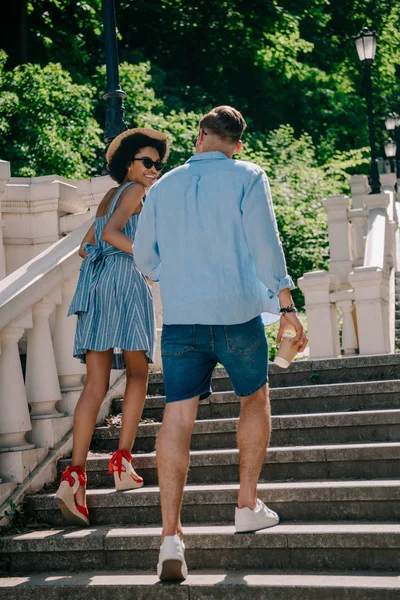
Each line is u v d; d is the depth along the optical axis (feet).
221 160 11.76
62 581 11.74
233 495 12.74
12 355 14.40
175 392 11.35
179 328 11.41
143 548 12.16
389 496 11.97
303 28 85.66
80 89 50.72
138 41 74.90
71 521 13.29
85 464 13.57
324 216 52.39
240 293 11.25
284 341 11.60
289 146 63.62
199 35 75.87
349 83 85.20
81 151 50.49
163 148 14.64
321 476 13.44
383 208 35.65
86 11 64.64
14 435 14.38
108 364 13.85
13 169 47.09
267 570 11.46
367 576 10.71
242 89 80.07
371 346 23.81
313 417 14.64
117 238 13.55
